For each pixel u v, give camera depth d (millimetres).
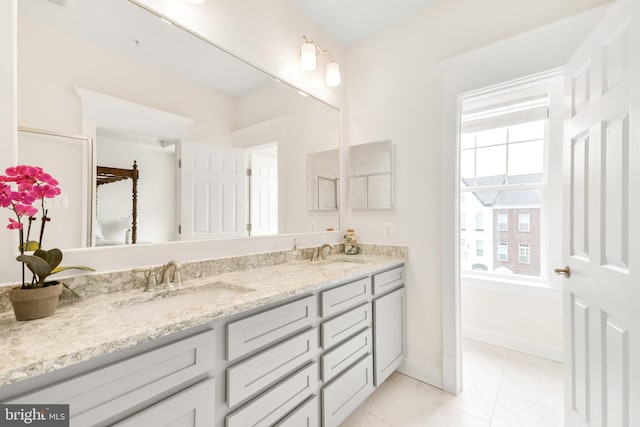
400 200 2102
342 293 1463
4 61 875
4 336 694
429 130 1975
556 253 2256
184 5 1348
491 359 2244
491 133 2689
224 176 1535
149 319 808
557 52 1507
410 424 1545
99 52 1105
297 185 1956
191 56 1393
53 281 904
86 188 1064
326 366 1334
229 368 944
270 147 1782
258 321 1040
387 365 1827
